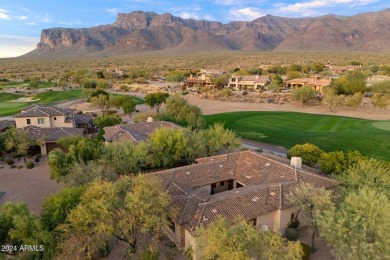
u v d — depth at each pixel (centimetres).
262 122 7344
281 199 2881
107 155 3816
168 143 4109
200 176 3491
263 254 1977
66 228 2227
